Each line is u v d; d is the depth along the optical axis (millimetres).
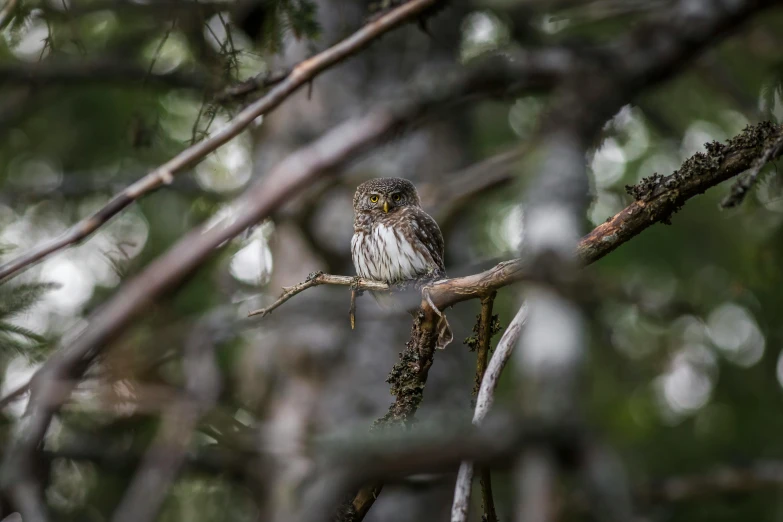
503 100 10562
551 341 3377
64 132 15930
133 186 7301
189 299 13047
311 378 12500
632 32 8961
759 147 5418
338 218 12891
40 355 7672
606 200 13930
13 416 8344
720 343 14797
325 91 13398
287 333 12648
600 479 2908
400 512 11945
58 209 14133
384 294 8883
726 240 14672
